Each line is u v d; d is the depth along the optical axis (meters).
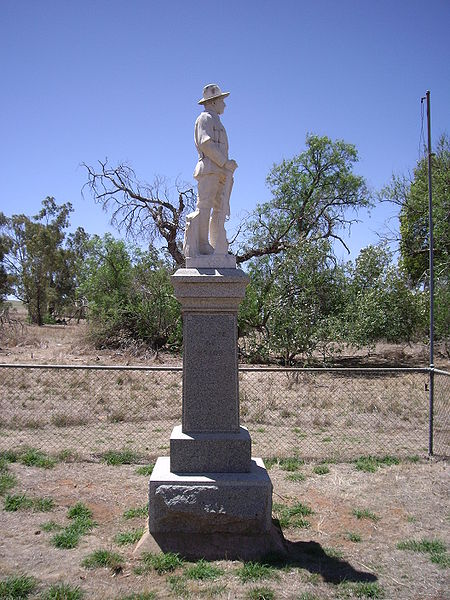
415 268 25.42
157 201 24.05
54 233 58.16
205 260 5.22
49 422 9.70
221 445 5.00
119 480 6.71
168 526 4.81
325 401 11.80
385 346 26.59
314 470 7.19
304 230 26.27
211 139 5.30
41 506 5.77
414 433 9.37
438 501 6.14
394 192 25.23
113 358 20.28
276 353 19.05
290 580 4.30
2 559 4.61
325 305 18.69
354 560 4.71
